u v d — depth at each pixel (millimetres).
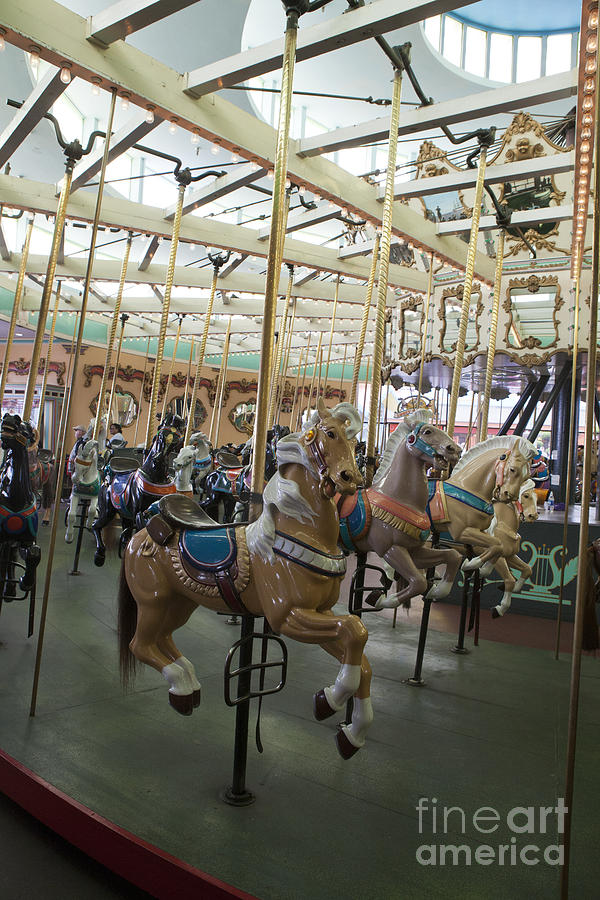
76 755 2984
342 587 8062
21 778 2805
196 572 2775
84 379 16406
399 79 4750
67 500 13312
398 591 4320
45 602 3379
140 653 2926
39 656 3373
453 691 4500
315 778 2984
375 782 2998
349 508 4172
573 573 7355
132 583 2986
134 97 4812
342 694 2393
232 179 6719
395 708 4078
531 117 8828
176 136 13500
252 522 2936
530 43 18641
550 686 4758
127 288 15906
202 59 11695
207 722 3492
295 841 2445
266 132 5824
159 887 2254
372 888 2207
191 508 3152
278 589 2557
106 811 2535
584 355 9148
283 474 2678
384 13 3912
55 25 4266
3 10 3998
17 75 9398
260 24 13938
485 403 6723
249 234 8664
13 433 4113
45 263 10320
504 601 5863
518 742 3627
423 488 4148
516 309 9508
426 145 8898
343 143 5812
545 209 7246
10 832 2666
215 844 2379
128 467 6781
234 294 13008
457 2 3721
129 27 4297
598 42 1808
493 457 5191
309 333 15367
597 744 3639
